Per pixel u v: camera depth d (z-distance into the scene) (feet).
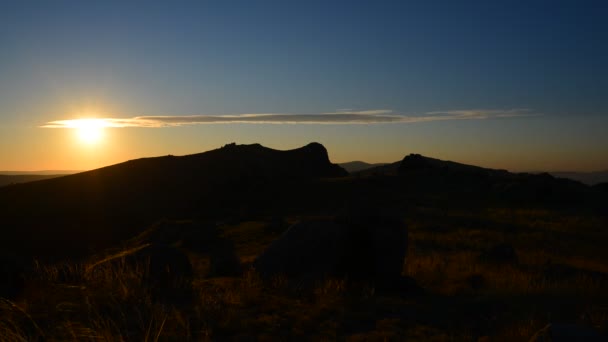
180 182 319.06
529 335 27.81
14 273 28.63
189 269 38.34
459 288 45.42
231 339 25.04
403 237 46.01
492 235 124.67
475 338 29.53
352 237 44.57
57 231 228.02
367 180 269.64
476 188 250.57
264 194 278.26
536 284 50.03
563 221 164.04
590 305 38.55
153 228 155.94
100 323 23.81
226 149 388.57
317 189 271.08
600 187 261.44
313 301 34.68
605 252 111.45
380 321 30.68
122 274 32.22
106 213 262.88
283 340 25.58
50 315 24.38
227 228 152.97
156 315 26.05
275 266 41.75
